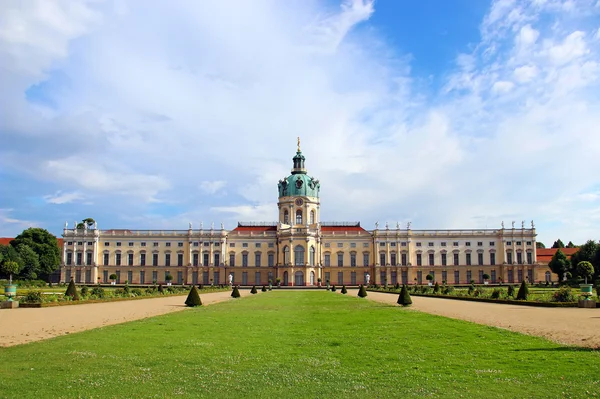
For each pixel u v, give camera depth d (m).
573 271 141.88
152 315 45.56
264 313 47.75
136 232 164.12
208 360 22.89
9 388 17.95
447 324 37.06
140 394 17.44
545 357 23.25
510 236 161.75
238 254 164.50
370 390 17.98
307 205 166.12
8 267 111.25
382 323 38.06
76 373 20.23
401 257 163.12
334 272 164.12
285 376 19.97
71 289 66.06
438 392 17.66
